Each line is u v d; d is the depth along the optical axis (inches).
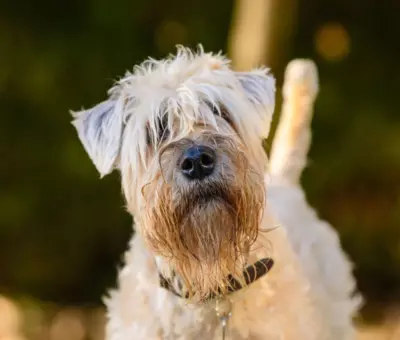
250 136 193.2
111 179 481.4
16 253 498.6
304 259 217.5
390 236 499.8
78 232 497.0
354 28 499.5
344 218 500.4
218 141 181.5
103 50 477.4
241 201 182.1
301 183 484.1
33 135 477.4
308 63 252.4
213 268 186.1
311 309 202.2
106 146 201.3
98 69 472.7
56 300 509.7
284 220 219.3
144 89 194.9
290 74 251.9
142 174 191.9
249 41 363.3
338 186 493.0
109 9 480.1
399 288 506.3
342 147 480.7
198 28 486.6
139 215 193.6
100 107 208.4
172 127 187.8
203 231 182.7
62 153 472.7
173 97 187.9
